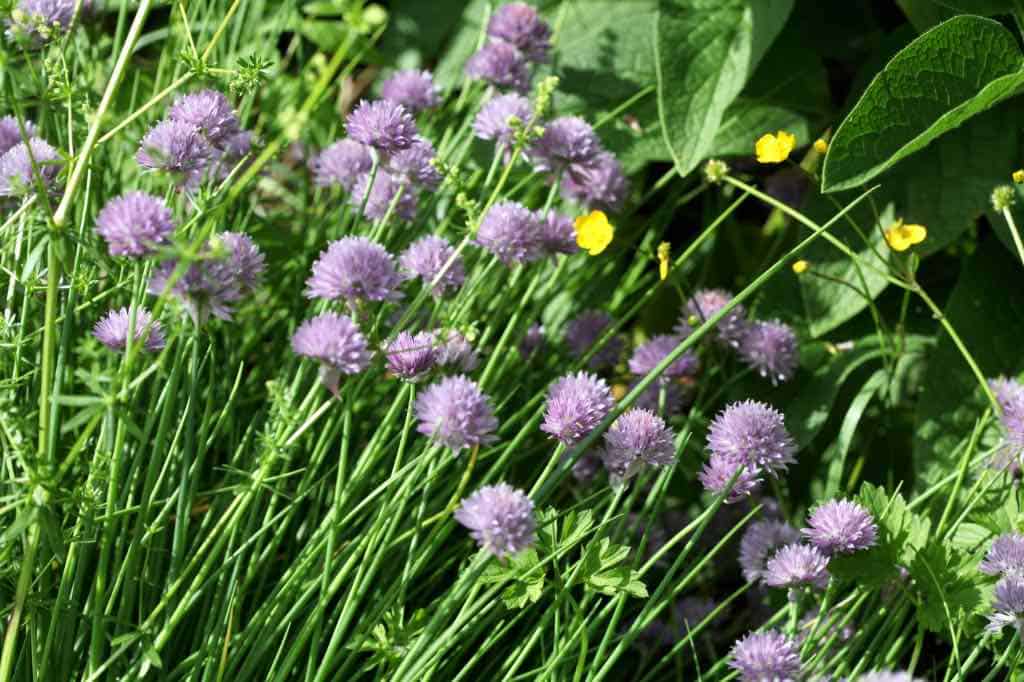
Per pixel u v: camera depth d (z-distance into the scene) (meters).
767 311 1.29
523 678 1.10
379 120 1.09
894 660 1.08
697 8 1.27
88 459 1.06
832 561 1.08
